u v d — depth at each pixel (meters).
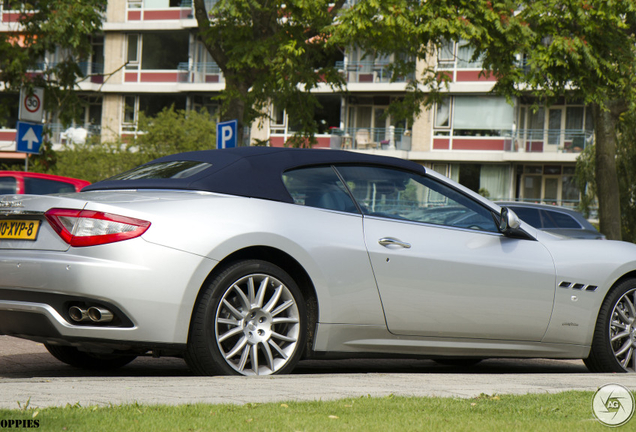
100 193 7.98
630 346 9.93
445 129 62.91
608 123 32.66
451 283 8.61
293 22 23.36
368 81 63.88
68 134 64.38
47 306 7.16
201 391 5.97
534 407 5.57
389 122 65.12
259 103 25.34
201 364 7.41
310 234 7.92
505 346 9.10
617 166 45.28
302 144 26.73
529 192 63.62
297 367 9.91
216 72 68.69
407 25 22.08
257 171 8.08
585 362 9.93
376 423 4.73
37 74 27.34
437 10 22.48
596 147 32.94
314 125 26.66
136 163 60.38
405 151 63.31
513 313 9.04
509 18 22.52
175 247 7.26
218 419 4.71
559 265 9.41
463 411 5.31
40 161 27.73
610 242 10.18
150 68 69.25
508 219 9.08
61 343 7.42
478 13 22.66
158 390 5.97
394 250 8.34
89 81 69.31
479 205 9.25
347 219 8.23
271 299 7.75
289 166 8.23
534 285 9.16
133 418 4.64
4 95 28.06
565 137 61.31
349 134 64.56
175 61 69.25
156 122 60.84
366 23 22.16
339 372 9.68
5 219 7.73
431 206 8.90
